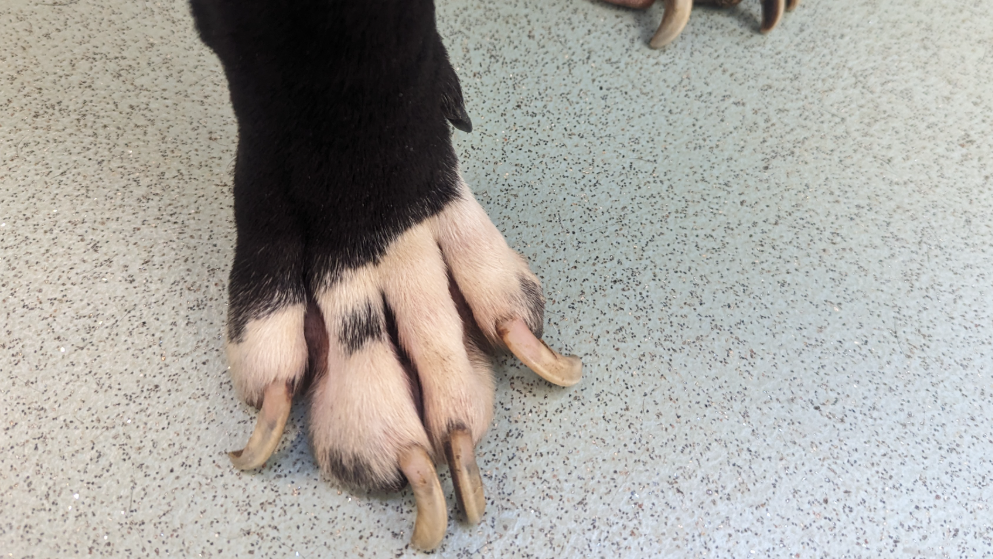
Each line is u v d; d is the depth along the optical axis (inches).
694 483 8.2
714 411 8.7
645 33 12.4
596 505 8.0
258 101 7.0
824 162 11.0
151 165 10.1
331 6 6.3
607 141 11.0
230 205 9.8
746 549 7.9
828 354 9.2
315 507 7.9
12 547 7.6
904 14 13.2
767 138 11.2
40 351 8.6
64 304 9.0
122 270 9.2
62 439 8.2
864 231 10.3
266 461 8.1
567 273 9.6
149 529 7.7
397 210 7.6
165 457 8.1
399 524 7.8
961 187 10.9
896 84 12.0
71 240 9.4
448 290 8.0
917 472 8.5
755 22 12.9
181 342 8.8
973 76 12.2
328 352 7.7
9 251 9.3
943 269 10.0
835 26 12.9
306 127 7.0
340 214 7.4
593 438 8.4
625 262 9.8
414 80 7.0
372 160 7.2
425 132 7.5
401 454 7.3
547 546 7.8
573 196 10.3
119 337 8.8
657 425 8.6
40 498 7.8
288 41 6.5
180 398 8.4
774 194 10.6
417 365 7.6
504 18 12.3
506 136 10.9
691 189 10.6
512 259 8.3
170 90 10.9
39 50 11.1
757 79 11.9
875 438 8.7
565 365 8.3
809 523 8.1
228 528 7.8
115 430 8.2
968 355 9.3
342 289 7.6
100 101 10.6
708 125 11.3
